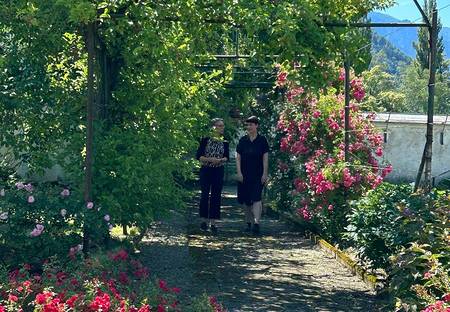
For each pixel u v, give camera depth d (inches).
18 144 367.6
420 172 367.9
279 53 347.9
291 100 573.9
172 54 372.8
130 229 454.0
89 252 318.3
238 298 318.3
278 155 645.3
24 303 227.1
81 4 310.8
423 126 1200.2
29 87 359.6
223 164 520.7
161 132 388.5
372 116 557.3
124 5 346.9
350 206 423.2
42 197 322.3
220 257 414.6
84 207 321.4
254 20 331.3
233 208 727.7
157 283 246.7
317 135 556.1
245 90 746.2
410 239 300.8
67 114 366.9
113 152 358.3
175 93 383.2
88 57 329.7
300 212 526.9
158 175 366.6
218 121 518.9
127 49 368.8
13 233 315.3
